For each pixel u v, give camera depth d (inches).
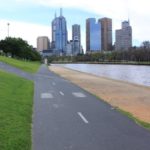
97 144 454.3
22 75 2151.8
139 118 695.1
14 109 708.7
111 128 567.2
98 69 4884.4
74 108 810.2
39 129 548.7
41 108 797.9
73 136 501.4
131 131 544.7
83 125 590.6
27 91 1160.8
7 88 1127.0
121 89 1417.3
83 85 1611.7
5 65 2906.0
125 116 700.0
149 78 2819.9
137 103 959.6
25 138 473.4
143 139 486.0
